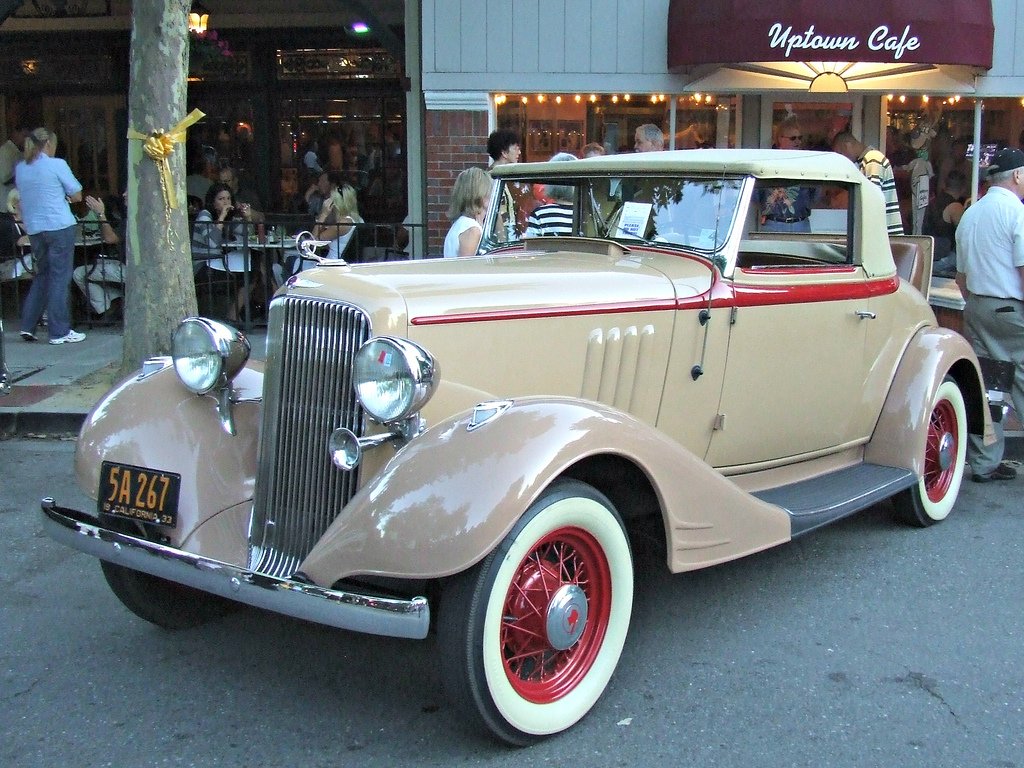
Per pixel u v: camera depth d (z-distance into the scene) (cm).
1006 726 334
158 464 363
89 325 1009
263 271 990
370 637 396
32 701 346
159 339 712
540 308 359
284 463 346
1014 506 564
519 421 305
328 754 315
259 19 1274
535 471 295
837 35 878
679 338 401
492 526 286
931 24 885
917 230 1049
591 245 434
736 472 447
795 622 412
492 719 304
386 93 1309
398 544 287
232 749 317
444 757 313
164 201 703
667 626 407
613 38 973
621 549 333
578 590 323
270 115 1317
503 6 969
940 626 409
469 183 591
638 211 445
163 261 707
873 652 386
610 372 382
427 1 967
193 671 368
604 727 331
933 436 520
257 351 882
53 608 423
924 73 976
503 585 297
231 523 358
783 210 459
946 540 509
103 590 442
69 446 678
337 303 329
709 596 437
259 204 1270
